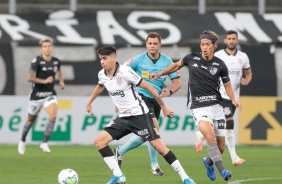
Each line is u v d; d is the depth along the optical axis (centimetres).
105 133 3189
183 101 5866
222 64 3316
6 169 4172
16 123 5794
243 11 6481
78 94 5981
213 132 3259
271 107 5912
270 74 6062
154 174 3841
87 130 5825
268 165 4422
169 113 3198
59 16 6300
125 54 6084
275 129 5916
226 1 6488
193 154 5191
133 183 3500
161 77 3791
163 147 3150
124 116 3177
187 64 3372
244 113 5891
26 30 6103
